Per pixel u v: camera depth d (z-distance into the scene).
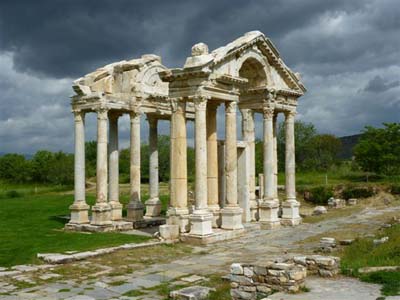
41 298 15.34
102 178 32.06
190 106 37.38
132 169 34.72
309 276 15.79
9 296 15.57
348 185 57.44
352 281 15.04
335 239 26.19
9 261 21.27
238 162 33.41
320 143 99.81
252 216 34.78
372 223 34.16
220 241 26.72
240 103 33.97
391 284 14.08
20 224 34.75
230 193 28.61
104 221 31.66
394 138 71.62
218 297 14.83
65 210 43.84
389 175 71.81
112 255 22.58
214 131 29.62
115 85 34.03
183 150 27.61
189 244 25.75
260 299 13.43
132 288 16.66
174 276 18.38
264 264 14.70
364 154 71.88
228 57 28.30
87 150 115.94
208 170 29.58
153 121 37.78
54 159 105.12
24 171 106.06
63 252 22.59
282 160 94.38
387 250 19.33
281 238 27.97
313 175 82.25
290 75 34.34
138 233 30.12
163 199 53.50
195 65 25.83
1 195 66.69
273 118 35.84
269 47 31.95
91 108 32.22
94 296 15.61
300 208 54.00
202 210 26.36
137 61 34.53
